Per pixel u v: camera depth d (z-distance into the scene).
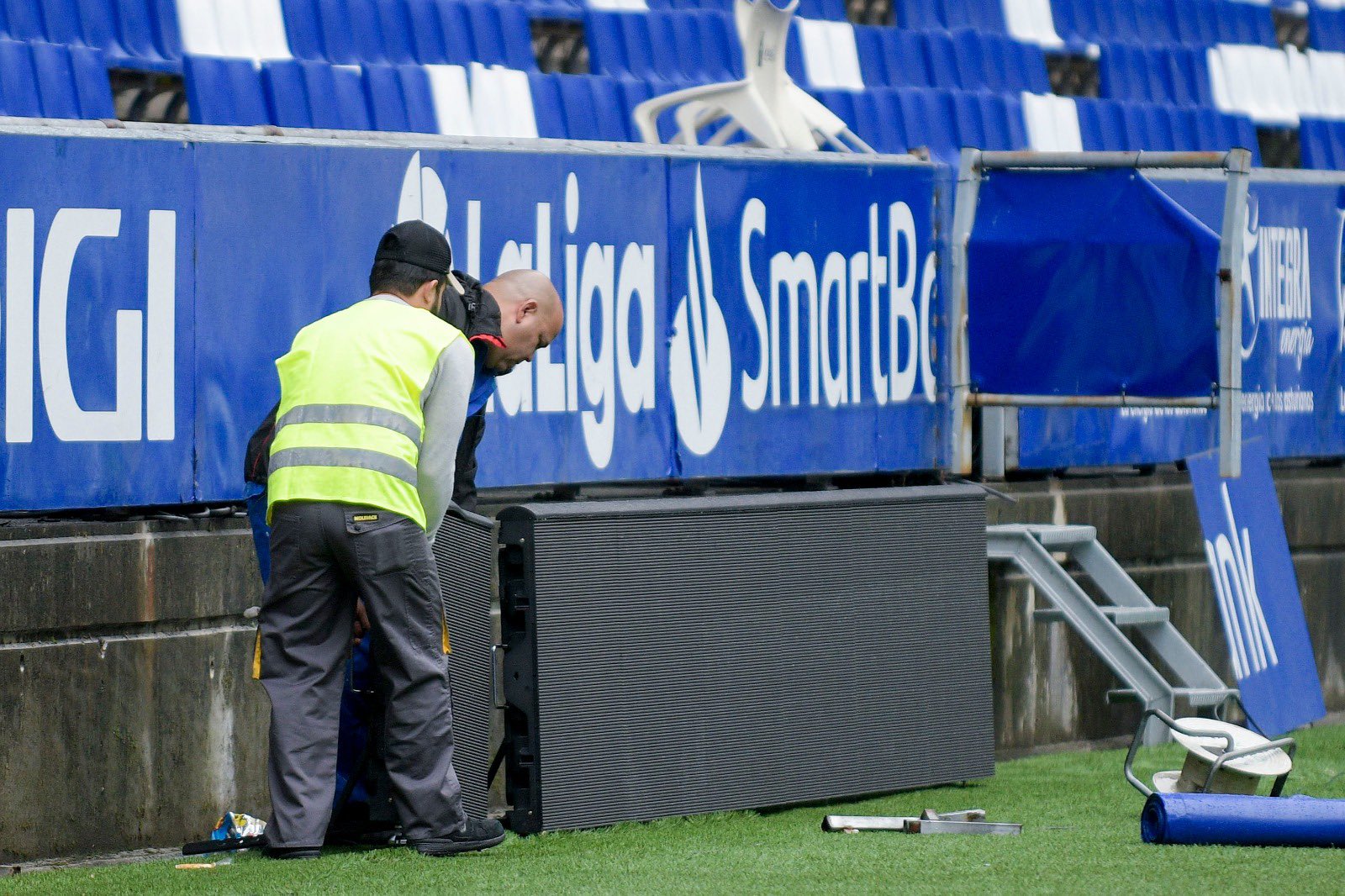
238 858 19.14
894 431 28.72
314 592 18.39
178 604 21.69
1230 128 47.47
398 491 18.12
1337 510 36.16
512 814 20.78
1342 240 35.69
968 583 25.11
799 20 41.97
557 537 20.72
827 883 17.45
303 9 36.28
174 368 21.52
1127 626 31.12
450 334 18.42
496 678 24.78
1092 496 31.45
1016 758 28.98
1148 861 18.75
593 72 39.72
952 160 41.56
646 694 21.41
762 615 22.61
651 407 25.89
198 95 33.62
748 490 28.09
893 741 24.00
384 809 19.27
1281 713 29.38
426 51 37.66
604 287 25.39
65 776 20.62
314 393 18.33
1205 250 26.77
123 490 21.09
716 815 21.98
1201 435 33.28
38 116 31.67
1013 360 28.39
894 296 28.66
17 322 20.22
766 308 27.17
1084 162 27.53
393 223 23.41
